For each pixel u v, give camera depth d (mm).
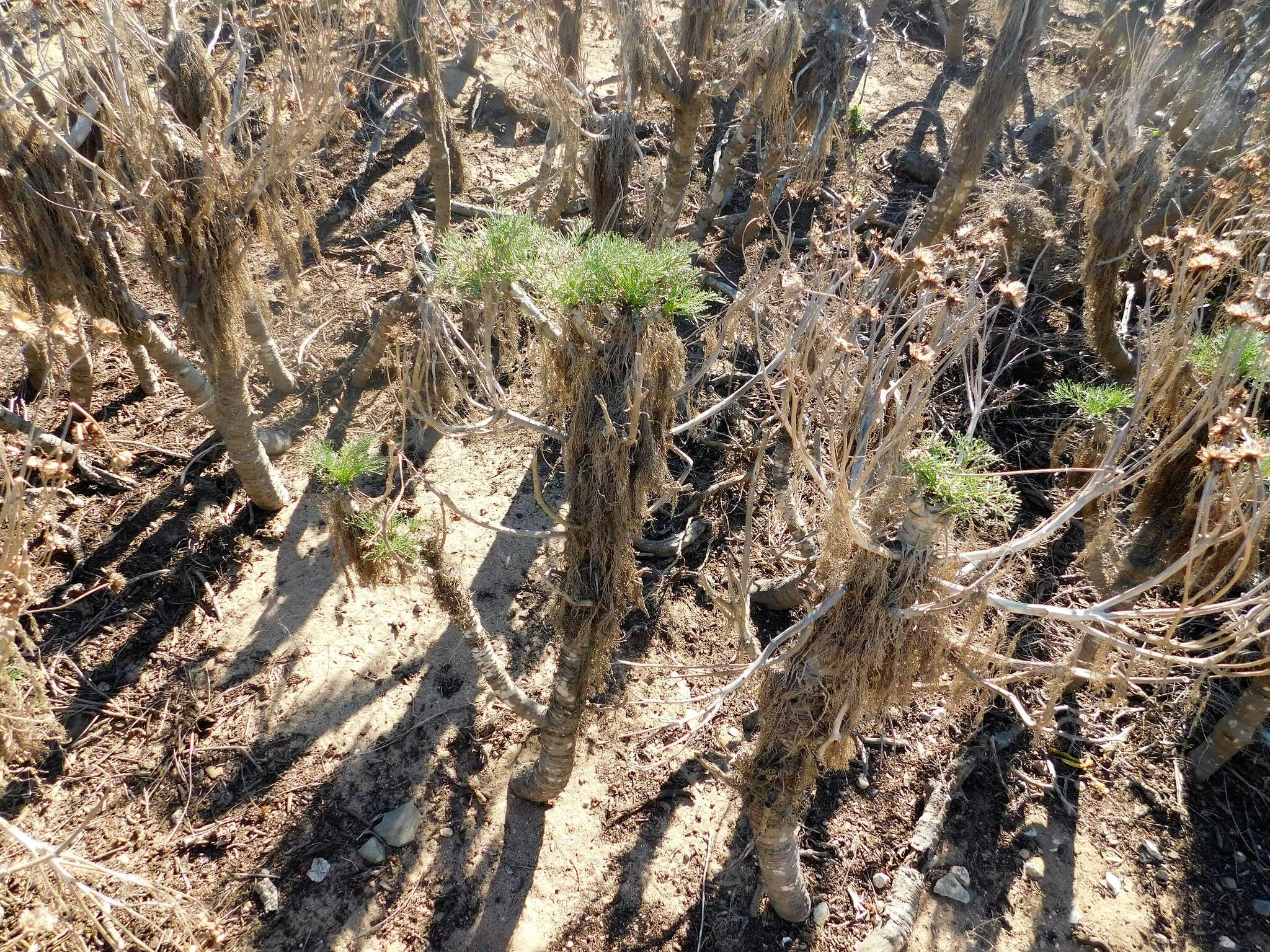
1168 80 7809
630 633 5484
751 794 3861
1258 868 4746
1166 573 2658
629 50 6070
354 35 5750
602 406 3078
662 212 6066
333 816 4578
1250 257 4973
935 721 5172
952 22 10969
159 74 4461
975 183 8086
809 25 6941
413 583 5574
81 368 5996
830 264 4965
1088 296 6504
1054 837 4797
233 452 5422
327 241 8070
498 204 4207
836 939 4363
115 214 4371
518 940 4258
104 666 5031
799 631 3479
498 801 4723
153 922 3666
